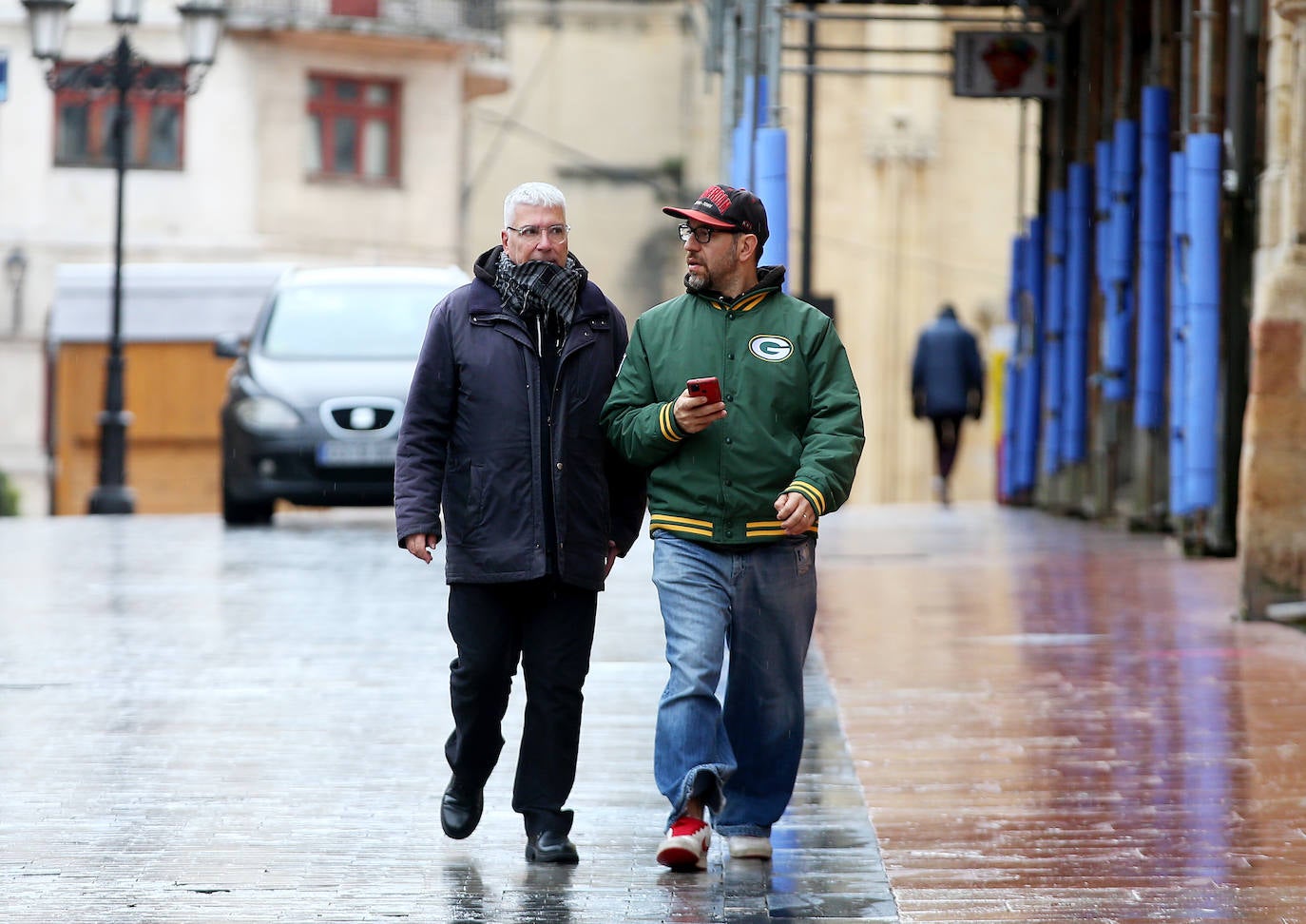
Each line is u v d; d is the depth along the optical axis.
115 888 16.95
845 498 17.67
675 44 149.00
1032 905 16.31
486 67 134.38
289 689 27.17
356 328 55.47
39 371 124.06
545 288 17.84
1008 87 60.44
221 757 22.62
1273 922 15.72
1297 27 32.12
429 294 56.66
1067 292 60.28
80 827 19.20
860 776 21.41
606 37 149.50
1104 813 19.58
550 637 18.03
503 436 17.70
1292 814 19.41
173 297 92.38
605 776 21.75
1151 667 28.30
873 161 117.38
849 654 30.09
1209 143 39.59
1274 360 32.47
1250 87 41.66
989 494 118.31
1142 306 47.69
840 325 117.94
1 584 40.38
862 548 50.44
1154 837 18.56
